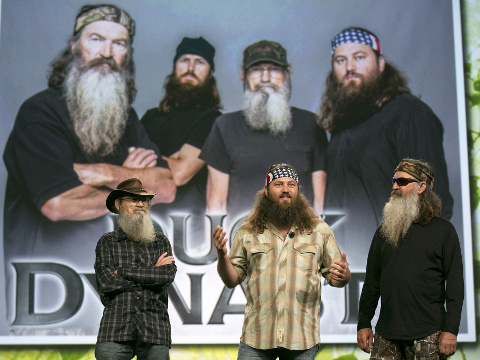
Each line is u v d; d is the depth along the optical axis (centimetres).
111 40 654
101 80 648
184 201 634
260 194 369
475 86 654
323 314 617
